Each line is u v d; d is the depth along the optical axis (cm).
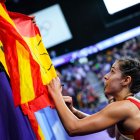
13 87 166
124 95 189
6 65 172
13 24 178
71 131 173
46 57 195
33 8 1259
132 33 1300
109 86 192
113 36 1314
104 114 176
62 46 1312
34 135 180
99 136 485
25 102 164
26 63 169
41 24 1277
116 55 1234
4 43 173
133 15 1291
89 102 964
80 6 1298
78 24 1311
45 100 179
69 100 212
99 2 1296
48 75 184
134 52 1229
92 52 1319
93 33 1316
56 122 277
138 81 190
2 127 169
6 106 174
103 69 1198
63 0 1279
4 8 180
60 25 1284
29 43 190
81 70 1212
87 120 174
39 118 215
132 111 176
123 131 181
